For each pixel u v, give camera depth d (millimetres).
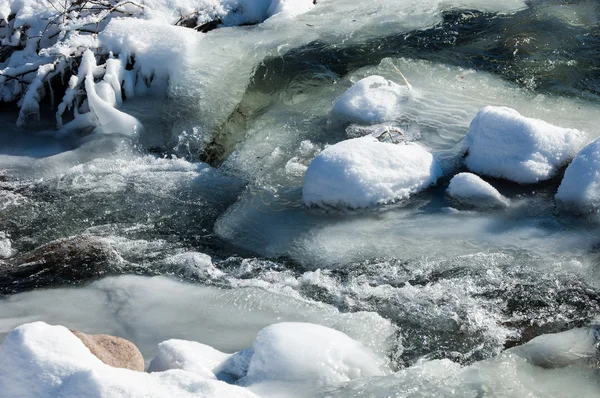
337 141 11406
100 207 10781
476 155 10398
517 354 7395
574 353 7430
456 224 9578
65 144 12305
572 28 13773
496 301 8422
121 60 12734
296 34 14031
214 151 11797
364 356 7199
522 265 8859
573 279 8609
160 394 5656
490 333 7973
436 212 9820
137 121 12164
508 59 13000
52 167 11688
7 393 5707
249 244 9828
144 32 13062
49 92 13258
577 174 9516
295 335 7070
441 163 10617
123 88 12688
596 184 9391
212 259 9617
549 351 7453
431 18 14453
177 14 14141
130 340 8164
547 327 8008
